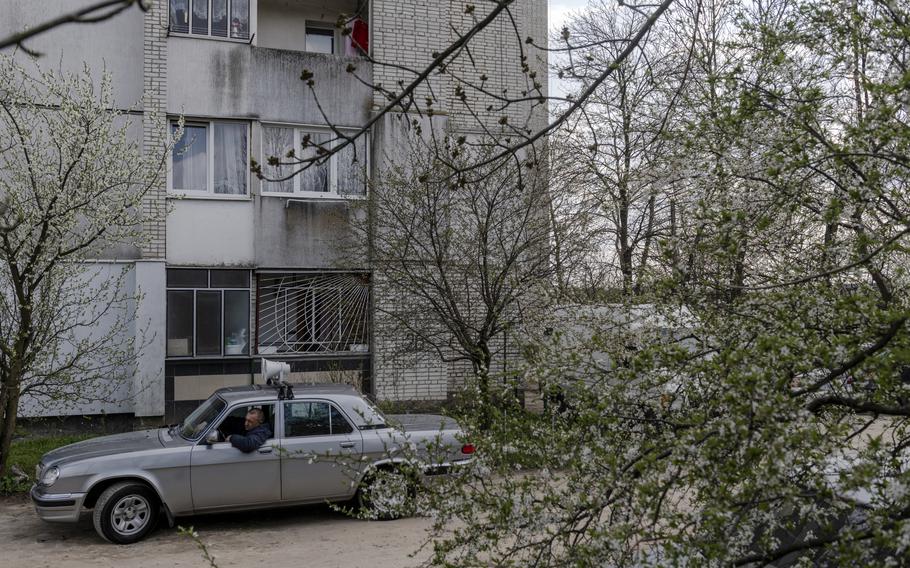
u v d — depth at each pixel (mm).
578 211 12469
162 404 15102
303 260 16219
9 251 9914
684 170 4727
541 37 17188
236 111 15945
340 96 16438
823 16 4453
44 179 10516
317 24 18172
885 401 3584
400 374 15633
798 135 3998
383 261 12594
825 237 4484
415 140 14492
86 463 8531
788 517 3508
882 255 3969
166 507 8680
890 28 3959
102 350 11930
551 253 11984
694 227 4465
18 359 10453
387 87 16438
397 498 4176
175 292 15602
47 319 10836
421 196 12125
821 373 3463
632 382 3824
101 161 11195
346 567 7473
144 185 12266
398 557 7762
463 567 3664
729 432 2938
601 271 11812
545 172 12578
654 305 4598
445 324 12164
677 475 3166
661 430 3818
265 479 8961
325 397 9336
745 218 4004
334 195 16438
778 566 3539
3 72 11367
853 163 3764
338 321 16266
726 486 3010
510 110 16734
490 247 12133
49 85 11492
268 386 9836
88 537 8820
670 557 3084
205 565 7676
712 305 4180
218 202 15875
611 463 3416
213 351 15797
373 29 16562
